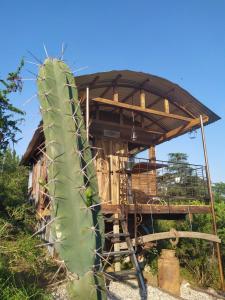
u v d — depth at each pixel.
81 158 3.06
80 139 3.13
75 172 2.94
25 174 14.89
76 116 3.20
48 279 5.76
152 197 9.99
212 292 7.93
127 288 7.30
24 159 13.88
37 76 3.27
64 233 2.75
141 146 11.78
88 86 8.25
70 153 3.01
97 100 8.35
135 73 8.45
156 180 10.56
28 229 8.45
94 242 2.77
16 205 10.20
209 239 8.89
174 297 6.93
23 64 8.16
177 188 10.16
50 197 2.85
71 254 2.73
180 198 9.70
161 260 7.75
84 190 2.88
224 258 9.46
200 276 8.71
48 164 2.96
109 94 9.53
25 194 14.85
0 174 11.77
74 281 2.70
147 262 9.20
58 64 3.35
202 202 10.82
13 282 5.17
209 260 9.34
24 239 6.29
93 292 2.67
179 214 10.73
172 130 11.11
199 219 10.90
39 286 5.40
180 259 9.70
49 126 3.04
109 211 8.45
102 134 10.26
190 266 9.24
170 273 7.52
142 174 10.65
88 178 2.98
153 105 10.45
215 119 10.05
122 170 9.49
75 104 3.26
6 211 9.55
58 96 3.21
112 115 10.74
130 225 10.09
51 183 2.87
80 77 7.71
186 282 8.43
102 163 9.98
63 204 2.82
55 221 2.77
